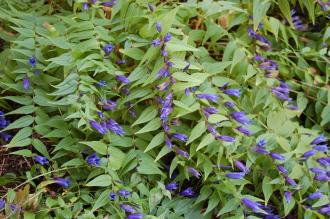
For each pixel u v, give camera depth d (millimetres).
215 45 1798
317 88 1824
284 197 1614
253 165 1650
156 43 1580
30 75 1653
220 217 1624
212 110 1582
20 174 1672
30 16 1759
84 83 1585
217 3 1733
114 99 1672
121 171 1596
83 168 1618
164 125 1581
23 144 1597
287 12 1790
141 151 1613
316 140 1665
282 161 1620
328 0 1841
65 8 1890
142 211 1555
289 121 1682
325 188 1651
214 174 1635
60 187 1632
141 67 1630
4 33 1788
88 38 1691
